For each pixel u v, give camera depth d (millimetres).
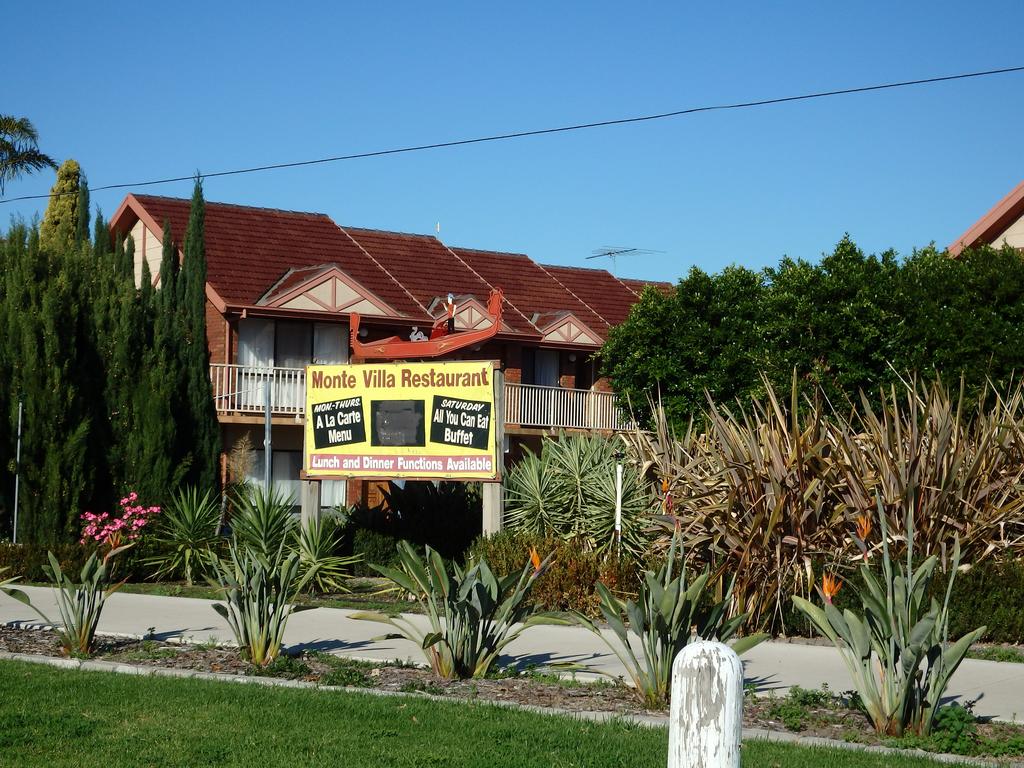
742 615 9008
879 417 20750
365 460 17938
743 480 13016
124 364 20406
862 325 20766
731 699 4277
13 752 7172
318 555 17281
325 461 18250
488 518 17141
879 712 7945
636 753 7195
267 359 28922
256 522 18188
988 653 11664
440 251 36719
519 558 15164
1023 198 23328
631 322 26219
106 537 18078
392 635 10156
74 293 20344
